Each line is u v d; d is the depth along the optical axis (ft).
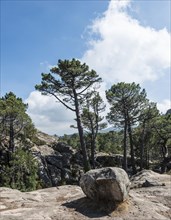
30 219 37.06
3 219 36.83
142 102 142.20
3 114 108.06
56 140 163.12
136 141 176.24
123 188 41.63
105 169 43.29
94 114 140.05
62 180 122.01
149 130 165.37
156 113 148.66
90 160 150.20
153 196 50.65
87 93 122.83
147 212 40.60
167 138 164.04
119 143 197.36
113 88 140.15
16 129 119.55
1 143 119.65
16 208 42.88
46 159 126.82
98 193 42.55
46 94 121.49
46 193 54.24
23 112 112.47
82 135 117.60
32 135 127.24
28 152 111.45
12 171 94.02
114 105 141.38
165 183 62.08
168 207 45.27
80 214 39.78
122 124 146.10
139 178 72.43
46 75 116.88
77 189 57.88
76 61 116.16
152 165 180.86
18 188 91.04
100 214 39.81
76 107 119.14
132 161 144.66
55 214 39.42
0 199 48.16
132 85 137.39
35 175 98.37
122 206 41.29
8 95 126.72
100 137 190.19
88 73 117.70
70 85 118.73
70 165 133.49
